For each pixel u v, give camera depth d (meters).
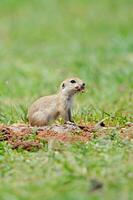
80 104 17.67
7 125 13.82
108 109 16.83
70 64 26.50
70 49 30.05
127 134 12.62
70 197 9.20
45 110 14.15
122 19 37.53
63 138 12.35
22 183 10.04
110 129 13.01
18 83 22.97
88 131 13.09
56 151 11.61
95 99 19.23
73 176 10.11
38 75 24.64
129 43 29.47
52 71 25.05
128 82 21.67
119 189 9.52
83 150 11.47
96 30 35.09
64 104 14.10
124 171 10.27
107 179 9.93
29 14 40.16
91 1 42.81
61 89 14.17
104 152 11.45
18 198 9.36
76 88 14.03
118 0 42.59
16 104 18.06
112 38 31.25
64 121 14.15
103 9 40.66
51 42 32.69
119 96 19.44
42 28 36.34
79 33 34.53
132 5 41.34
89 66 25.22
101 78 22.97
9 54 29.77
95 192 9.41
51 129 13.13
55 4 42.47
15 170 10.70
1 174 10.53
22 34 35.22
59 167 10.57
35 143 12.20
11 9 41.50
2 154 11.78
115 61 26.41
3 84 22.03
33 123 14.24
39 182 10.00
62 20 38.28
